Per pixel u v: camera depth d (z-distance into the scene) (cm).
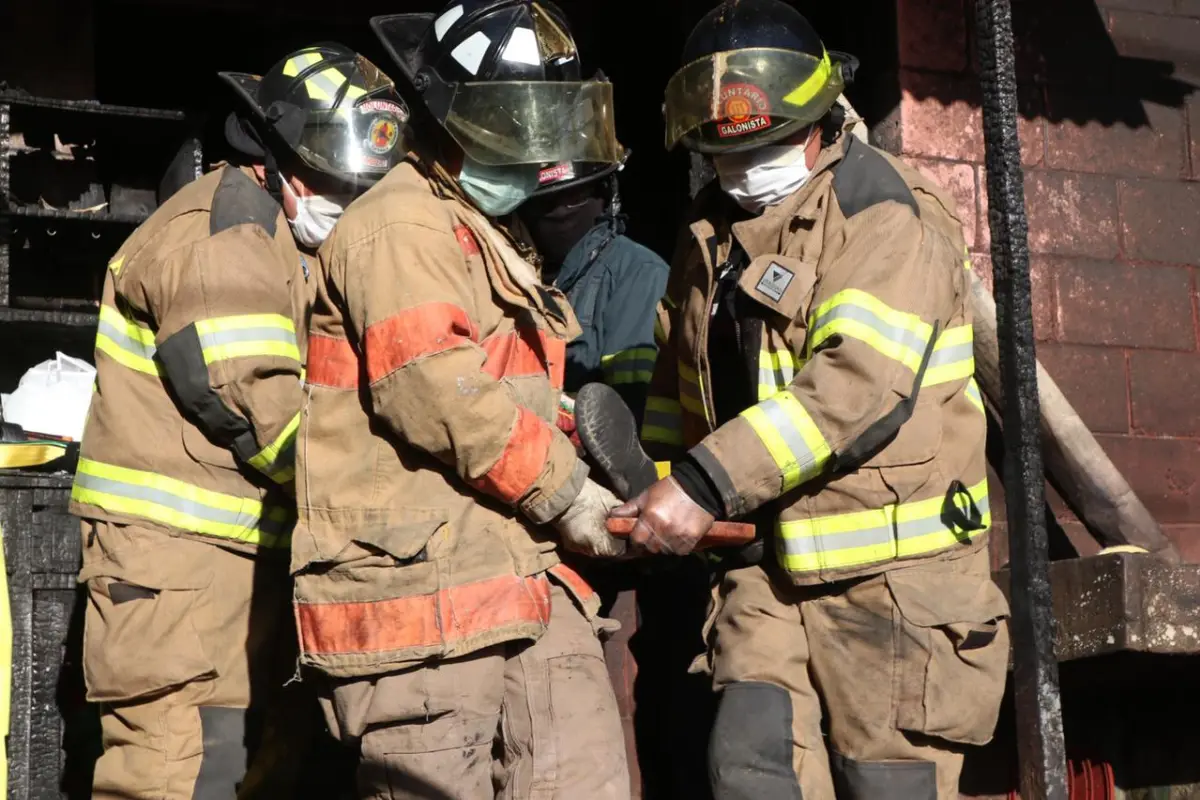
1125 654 559
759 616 461
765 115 448
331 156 500
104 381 500
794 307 451
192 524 490
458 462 400
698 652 621
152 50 819
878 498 442
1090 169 724
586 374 609
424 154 432
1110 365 713
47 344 682
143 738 485
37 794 554
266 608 507
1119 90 736
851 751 447
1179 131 744
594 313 614
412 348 396
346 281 412
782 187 463
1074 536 687
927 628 439
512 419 401
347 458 415
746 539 436
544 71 427
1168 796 695
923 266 443
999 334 449
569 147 429
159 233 498
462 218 425
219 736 491
